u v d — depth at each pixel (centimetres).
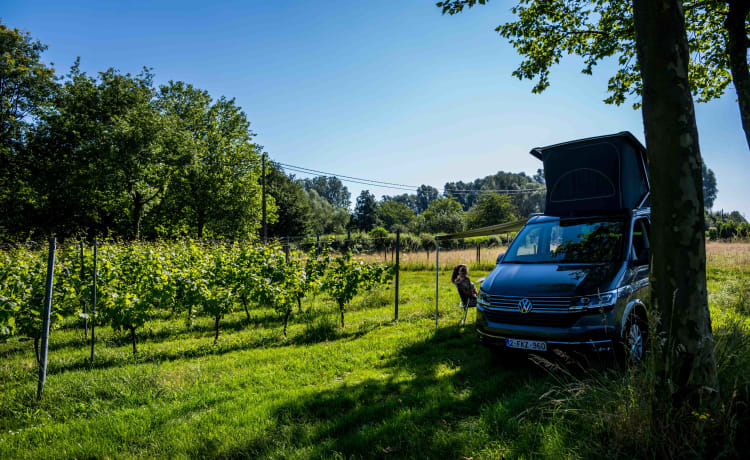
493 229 722
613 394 326
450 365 534
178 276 762
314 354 618
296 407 408
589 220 565
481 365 517
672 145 286
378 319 865
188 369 558
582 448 289
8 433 380
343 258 905
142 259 955
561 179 591
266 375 527
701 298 282
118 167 2495
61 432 376
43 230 2855
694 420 265
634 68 862
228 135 3312
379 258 2139
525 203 9706
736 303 644
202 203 3089
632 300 470
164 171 2844
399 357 586
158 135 2652
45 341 472
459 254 2306
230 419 388
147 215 3158
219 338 759
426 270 2022
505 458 289
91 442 353
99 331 841
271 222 3688
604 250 518
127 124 2553
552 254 557
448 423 361
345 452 318
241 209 3194
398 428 349
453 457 300
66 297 667
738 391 296
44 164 2670
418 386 462
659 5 290
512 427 332
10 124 2608
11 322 516
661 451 265
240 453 325
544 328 450
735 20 495
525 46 919
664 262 291
